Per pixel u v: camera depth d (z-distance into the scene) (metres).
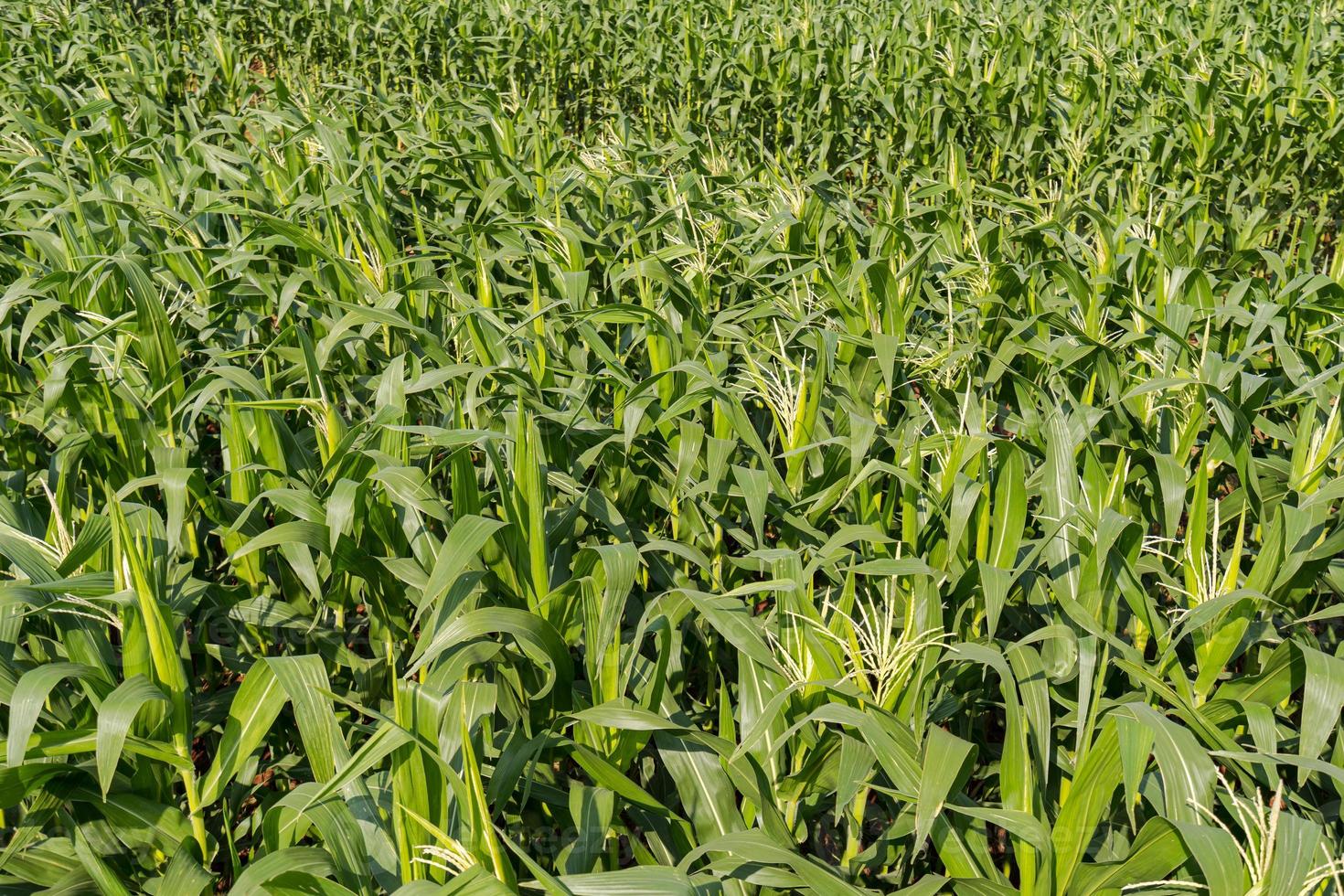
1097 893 2.01
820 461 3.54
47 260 5.07
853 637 2.30
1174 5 11.09
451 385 3.80
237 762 2.17
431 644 2.27
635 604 3.05
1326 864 1.86
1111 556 2.57
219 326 4.41
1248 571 3.55
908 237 4.95
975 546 2.88
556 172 6.61
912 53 9.65
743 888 2.21
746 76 9.55
